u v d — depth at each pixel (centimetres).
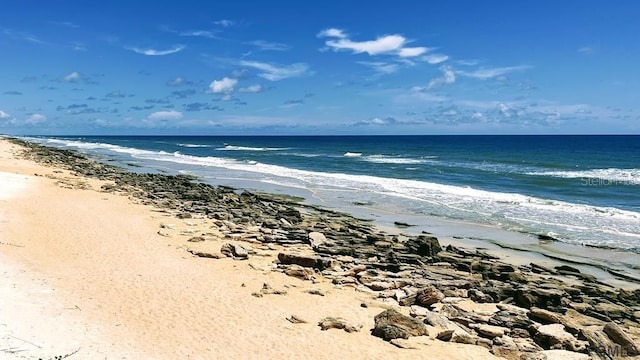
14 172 3762
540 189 3797
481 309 1409
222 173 4953
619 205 3103
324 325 1205
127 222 2253
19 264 1481
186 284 1462
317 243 2033
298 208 2998
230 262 1734
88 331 1070
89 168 4759
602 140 17588
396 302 1432
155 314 1218
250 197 3225
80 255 1669
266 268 1678
